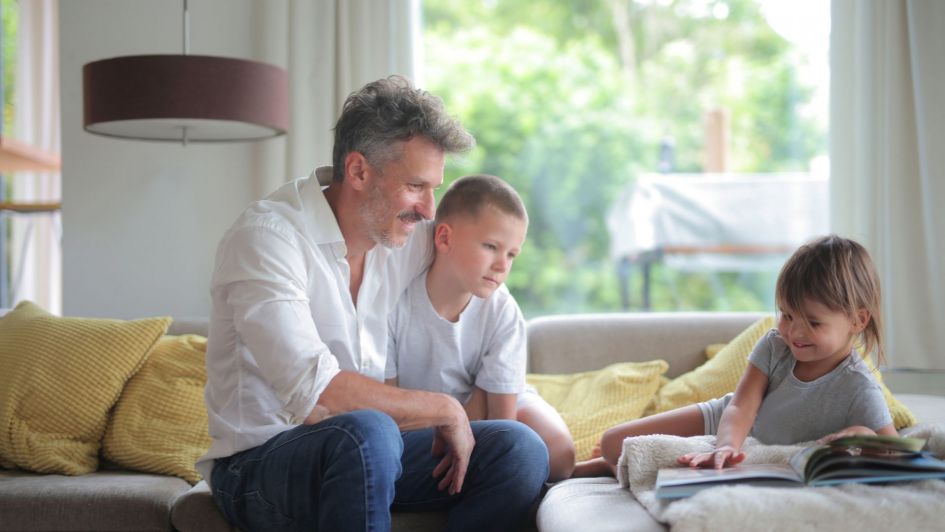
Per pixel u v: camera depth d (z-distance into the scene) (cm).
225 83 251
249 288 153
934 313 294
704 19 966
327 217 169
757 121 938
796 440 166
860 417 161
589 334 250
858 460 139
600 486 163
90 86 254
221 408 165
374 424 147
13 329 224
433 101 166
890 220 299
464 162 174
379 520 146
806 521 126
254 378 163
